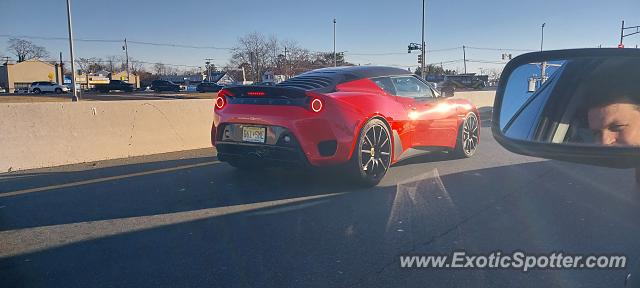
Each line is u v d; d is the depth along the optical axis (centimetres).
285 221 467
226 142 600
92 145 814
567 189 584
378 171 602
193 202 537
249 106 580
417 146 680
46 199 558
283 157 564
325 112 542
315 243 410
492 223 457
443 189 587
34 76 9494
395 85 666
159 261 377
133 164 775
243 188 596
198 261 376
